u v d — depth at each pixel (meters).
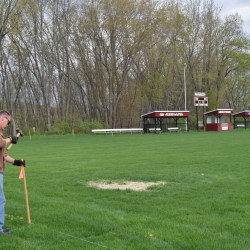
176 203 8.09
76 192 9.57
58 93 59.56
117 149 22.53
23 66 54.84
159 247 5.32
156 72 59.66
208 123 54.09
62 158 17.86
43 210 7.51
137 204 8.09
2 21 39.12
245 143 24.95
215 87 65.06
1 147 5.86
